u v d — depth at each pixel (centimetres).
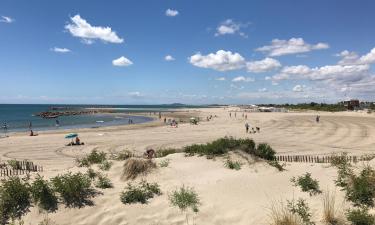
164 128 6706
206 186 1184
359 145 4078
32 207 967
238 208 1012
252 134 5362
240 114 12925
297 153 3434
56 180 1063
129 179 1264
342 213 891
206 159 1566
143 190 1113
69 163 2633
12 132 6266
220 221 952
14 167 2123
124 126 7325
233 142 1695
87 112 16088
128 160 1355
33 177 1312
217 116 11806
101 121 9806
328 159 2664
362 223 827
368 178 1012
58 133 5772
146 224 939
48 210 965
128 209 1004
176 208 1016
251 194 1105
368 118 8869
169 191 1134
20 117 11906
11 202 959
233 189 1147
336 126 6606
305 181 1107
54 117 11912
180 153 1777
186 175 1328
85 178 1159
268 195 1088
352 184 1016
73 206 995
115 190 1131
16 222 911
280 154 3359
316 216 896
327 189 1053
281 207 975
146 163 1349
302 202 961
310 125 6981
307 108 16338
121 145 4062
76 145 4103
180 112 16662
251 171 1348
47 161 2847
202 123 8131
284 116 10619
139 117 12175
